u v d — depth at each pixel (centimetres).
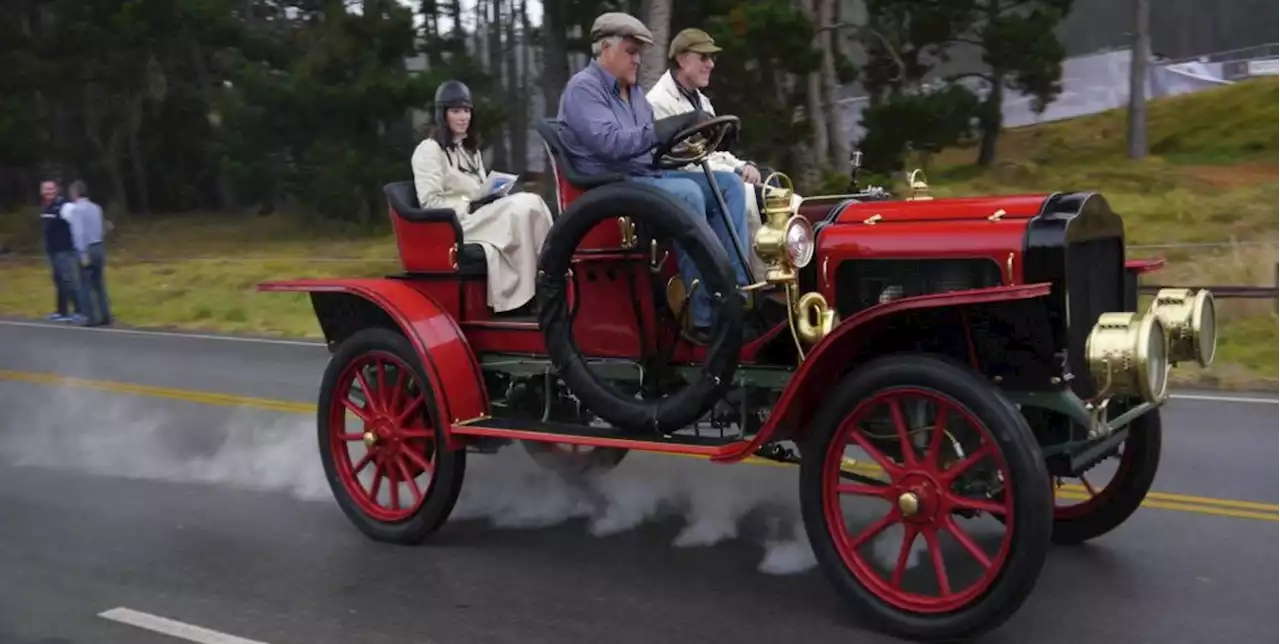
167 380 1087
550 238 511
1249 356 1029
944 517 425
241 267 2127
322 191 2564
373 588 510
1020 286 401
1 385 1073
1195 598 473
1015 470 399
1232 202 1916
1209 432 772
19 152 2844
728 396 504
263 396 997
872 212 493
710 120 484
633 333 514
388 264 2053
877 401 430
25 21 3078
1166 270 1388
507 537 582
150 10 2800
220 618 477
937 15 2528
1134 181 2348
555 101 2514
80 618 479
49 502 666
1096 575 502
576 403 573
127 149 3491
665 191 482
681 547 560
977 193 2278
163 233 2942
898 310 410
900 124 2209
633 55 531
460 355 555
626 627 457
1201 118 2966
